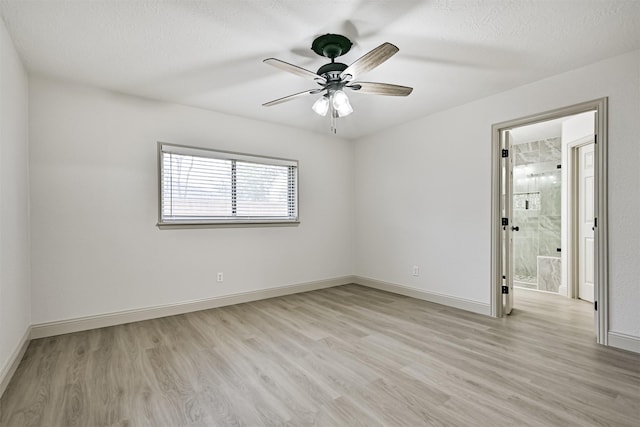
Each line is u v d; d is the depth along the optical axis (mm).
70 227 2844
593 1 1813
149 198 3236
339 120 4066
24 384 1956
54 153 2779
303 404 1740
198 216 3578
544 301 3967
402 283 4258
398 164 4305
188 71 2682
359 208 4945
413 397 1798
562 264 4336
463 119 3510
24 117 2535
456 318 3225
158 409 1700
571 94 2689
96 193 2967
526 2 1827
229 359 2297
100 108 3002
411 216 4125
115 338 2697
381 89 2406
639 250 2369
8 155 2062
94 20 1968
